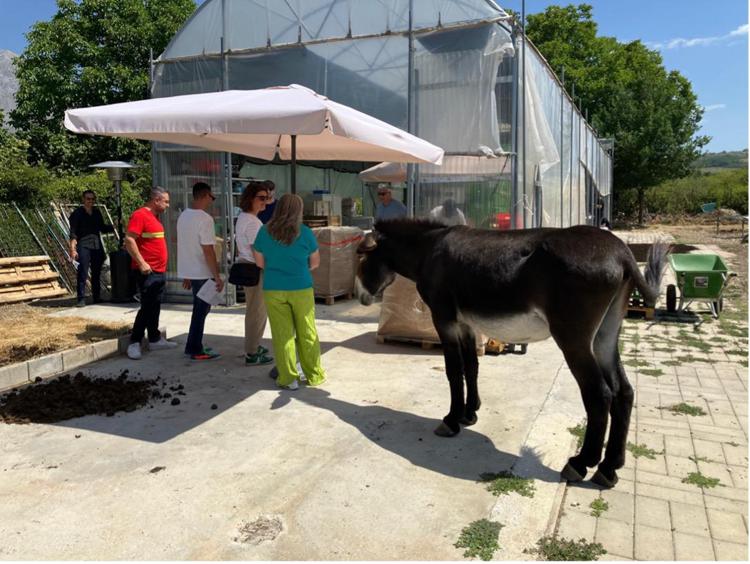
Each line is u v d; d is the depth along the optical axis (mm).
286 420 4742
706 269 9367
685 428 4676
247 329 6215
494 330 3941
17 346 6172
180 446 4234
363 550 2988
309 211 13617
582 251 3492
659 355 6961
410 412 4941
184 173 10328
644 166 35156
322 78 9562
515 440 4379
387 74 9109
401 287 6957
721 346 7395
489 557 2932
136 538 3078
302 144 7148
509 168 8523
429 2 8688
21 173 13375
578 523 3295
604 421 3592
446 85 8695
